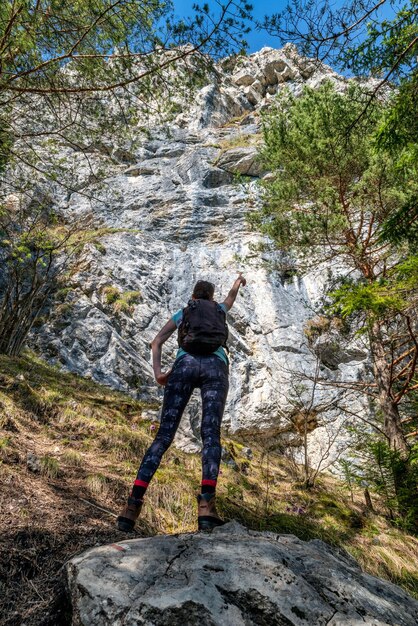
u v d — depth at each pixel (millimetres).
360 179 8445
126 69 5336
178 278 11844
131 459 5215
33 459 4109
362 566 5047
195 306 3016
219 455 2672
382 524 6359
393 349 8344
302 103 8797
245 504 5449
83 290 10594
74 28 4969
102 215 13234
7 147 6898
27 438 4801
